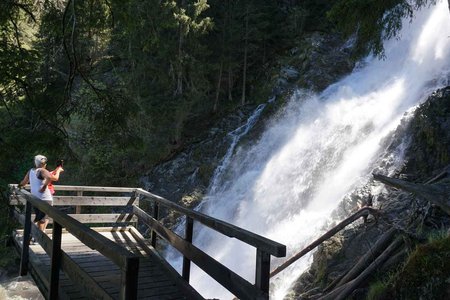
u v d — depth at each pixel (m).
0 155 5.49
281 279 9.09
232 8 20.67
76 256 5.86
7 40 5.70
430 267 4.29
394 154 11.12
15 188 6.98
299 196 13.59
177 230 15.76
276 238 11.63
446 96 10.43
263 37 21.92
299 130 16.59
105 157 17.47
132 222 7.68
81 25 5.74
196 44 19.19
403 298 4.44
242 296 3.38
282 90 19.70
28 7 5.77
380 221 7.96
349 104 16.09
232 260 12.18
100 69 18.27
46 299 4.30
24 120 5.85
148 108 18.41
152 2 13.18
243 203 15.46
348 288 6.15
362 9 6.87
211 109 21.72
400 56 16.64
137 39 16.78
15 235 6.74
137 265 2.37
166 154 19.84
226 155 18.45
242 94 21.34
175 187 18.20
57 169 6.53
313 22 22.78
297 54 21.19
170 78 20.28
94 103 6.32
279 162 15.79
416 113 11.08
